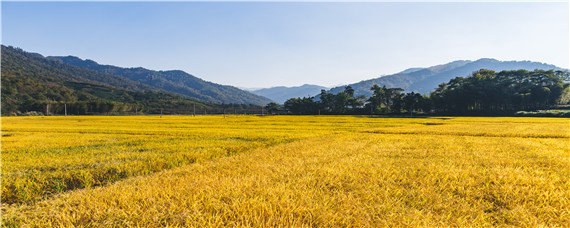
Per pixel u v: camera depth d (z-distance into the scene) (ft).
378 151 43.47
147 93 651.66
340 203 18.07
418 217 15.79
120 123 156.97
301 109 409.28
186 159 38.52
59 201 19.67
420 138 67.56
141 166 32.83
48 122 167.63
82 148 49.21
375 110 358.23
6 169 30.81
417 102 318.65
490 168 29.50
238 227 14.57
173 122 171.73
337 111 389.19
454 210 17.24
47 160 36.22
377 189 20.81
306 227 14.44
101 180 28.04
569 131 89.66
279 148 47.62
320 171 26.99
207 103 644.27
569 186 22.09
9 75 505.25
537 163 33.09
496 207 18.06
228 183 22.11
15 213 17.98
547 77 303.68
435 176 25.07
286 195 18.95
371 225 15.28
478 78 320.09
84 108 383.86
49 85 517.14
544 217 16.37
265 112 500.33
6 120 197.47
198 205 17.47
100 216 16.57
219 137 71.31
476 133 82.64
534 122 155.43
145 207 17.61
